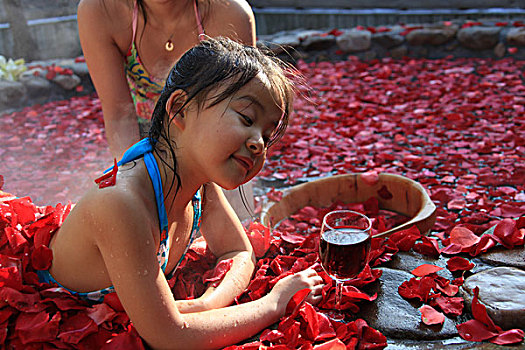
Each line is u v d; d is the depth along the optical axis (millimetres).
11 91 5043
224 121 1267
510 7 5965
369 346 1381
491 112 4184
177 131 1358
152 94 2154
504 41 5504
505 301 1483
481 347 1377
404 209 2498
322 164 3484
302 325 1437
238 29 2027
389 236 1879
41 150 4188
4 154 4113
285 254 1888
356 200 2619
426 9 6203
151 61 2053
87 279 1436
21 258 1543
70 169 3822
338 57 5945
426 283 1568
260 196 3113
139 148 1396
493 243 1806
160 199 1373
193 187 1444
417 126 3980
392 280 1659
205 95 1279
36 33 6102
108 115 2039
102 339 1372
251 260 1707
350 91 5016
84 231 1337
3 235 1609
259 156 1336
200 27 1996
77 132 4527
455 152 3488
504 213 2580
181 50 2043
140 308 1284
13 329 1378
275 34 6324
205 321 1361
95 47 1962
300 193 2551
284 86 1389
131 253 1264
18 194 3424
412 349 1390
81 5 1944
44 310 1396
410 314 1512
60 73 5363
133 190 1304
